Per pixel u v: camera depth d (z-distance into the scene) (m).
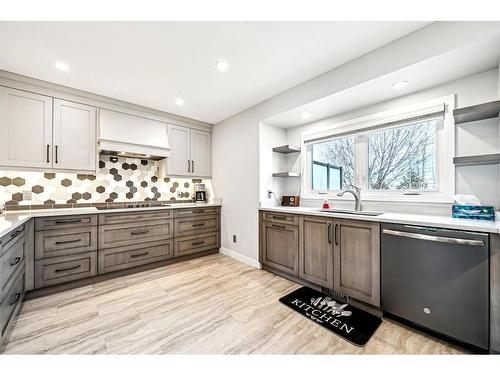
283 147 3.07
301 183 3.20
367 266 1.90
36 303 2.06
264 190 3.12
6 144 2.21
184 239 3.31
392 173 2.43
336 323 1.76
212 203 3.87
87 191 2.96
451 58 1.61
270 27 1.63
